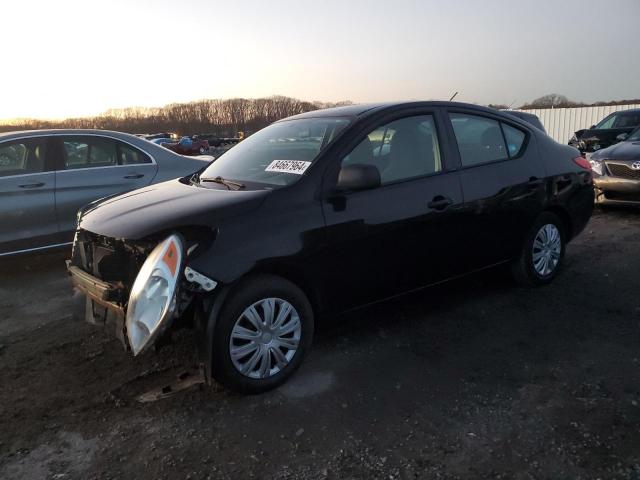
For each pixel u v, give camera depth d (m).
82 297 3.62
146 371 3.59
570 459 2.56
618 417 2.88
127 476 2.56
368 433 2.83
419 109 4.07
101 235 3.25
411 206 3.76
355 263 3.54
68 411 3.13
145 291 2.82
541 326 4.06
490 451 2.64
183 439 2.83
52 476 2.58
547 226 4.80
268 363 3.23
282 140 4.06
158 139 48.16
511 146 4.59
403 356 3.67
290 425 2.93
